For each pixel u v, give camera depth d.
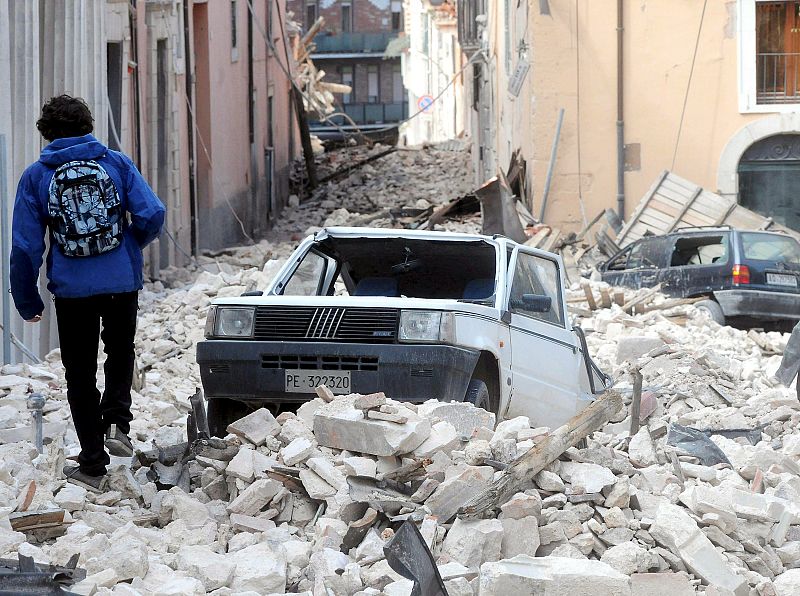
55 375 12.20
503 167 37.06
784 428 10.94
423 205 40.78
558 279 10.34
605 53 28.36
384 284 10.41
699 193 26.50
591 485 6.73
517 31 32.44
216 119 32.09
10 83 14.44
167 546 6.39
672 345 15.42
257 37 40.06
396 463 7.06
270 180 43.09
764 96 29.17
